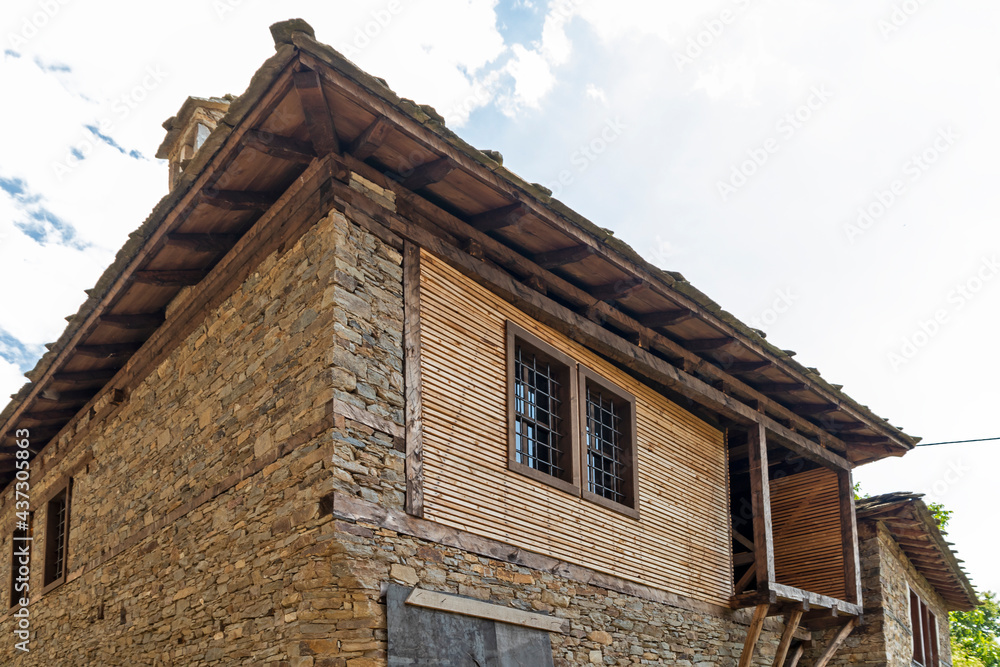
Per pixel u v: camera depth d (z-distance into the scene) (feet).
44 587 35.12
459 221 25.91
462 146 22.54
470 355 25.00
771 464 41.52
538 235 26.55
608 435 30.30
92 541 32.01
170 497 27.20
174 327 29.66
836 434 40.27
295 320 23.07
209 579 24.02
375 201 23.62
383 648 19.75
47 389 34.50
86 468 34.30
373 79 20.53
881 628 39.88
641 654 27.63
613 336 29.66
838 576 38.11
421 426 22.79
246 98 20.97
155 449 28.94
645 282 28.35
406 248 24.04
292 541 21.03
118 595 28.91
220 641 22.86
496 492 24.41
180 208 24.70
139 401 30.96
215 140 22.24
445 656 20.95
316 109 21.29
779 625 36.52
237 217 26.03
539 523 25.52
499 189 23.99
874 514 41.24
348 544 19.95
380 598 20.17
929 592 52.80
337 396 20.98
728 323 31.37
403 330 23.22
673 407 33.50
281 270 24.17
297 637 19.94
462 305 25.21
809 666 40.19
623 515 29.14
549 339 28.14
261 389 23.88
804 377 34.71
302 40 19.12
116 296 28.45
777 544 40.52
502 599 23.35
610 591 27.32
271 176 24.54
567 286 28.73
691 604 31.01
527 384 27.45
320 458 20.80
